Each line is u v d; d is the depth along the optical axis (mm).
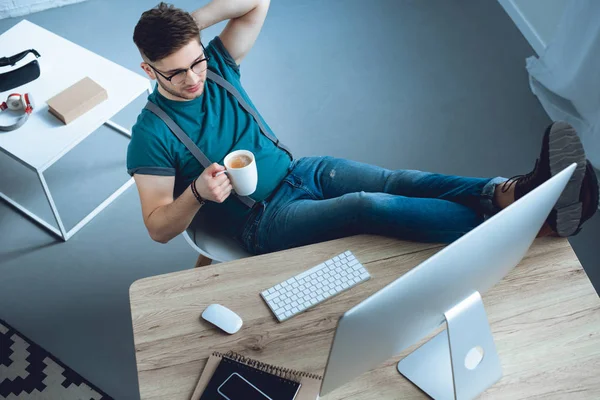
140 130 1811
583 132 2818
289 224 1912
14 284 2477
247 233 1997
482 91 3111
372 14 3514
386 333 1193
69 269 2520
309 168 2080
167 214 1723
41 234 2625
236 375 1389
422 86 3148
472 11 3502
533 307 1520
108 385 2215
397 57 3289
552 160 1571
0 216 2682
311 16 3516
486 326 1337
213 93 1930
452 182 1841
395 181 1959
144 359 1445
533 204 1244
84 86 2527
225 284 1584
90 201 2732
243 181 1702
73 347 2307
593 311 1509
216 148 1912
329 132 2973
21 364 2258
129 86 2590
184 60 1679
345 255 1629
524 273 1585
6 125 2447
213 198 1670
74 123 2463
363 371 1286
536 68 3064
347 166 2057
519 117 2994
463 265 1198
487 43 3334
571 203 1583
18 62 2619
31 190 2766
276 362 1433
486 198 1763
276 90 3152
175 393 1389
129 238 2613
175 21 1642
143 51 1669
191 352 1457
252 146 1984
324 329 1495
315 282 1568
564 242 1652
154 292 1571
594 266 2463
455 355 1311
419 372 1410
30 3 3508
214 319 1487
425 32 3408
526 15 3324
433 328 1339
